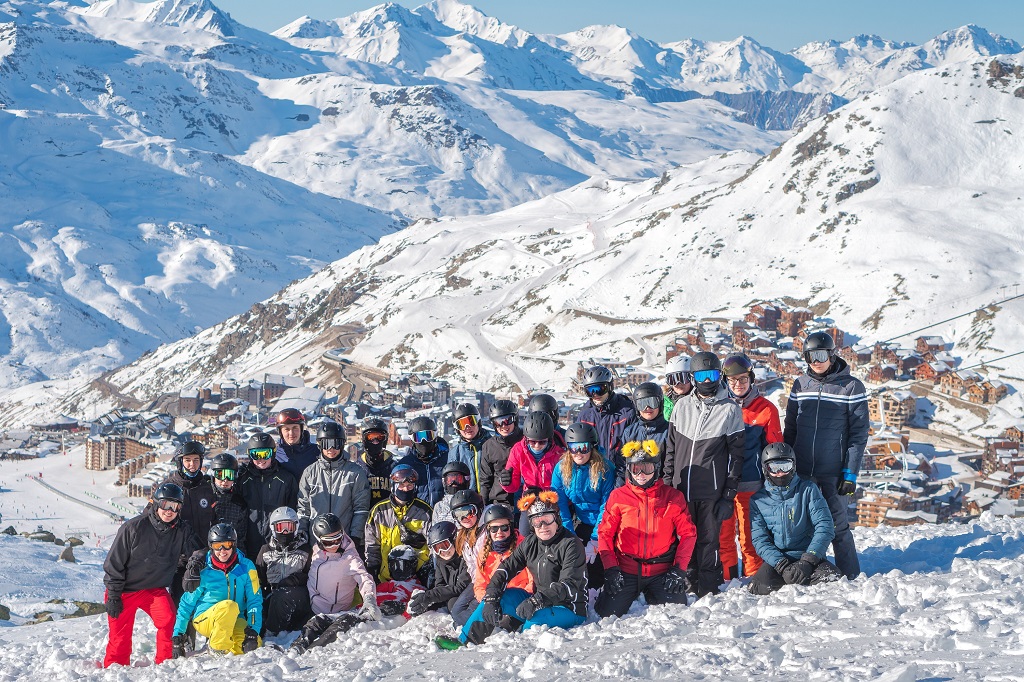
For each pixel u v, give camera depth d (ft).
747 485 36.40
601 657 24.13
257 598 37.40
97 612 57.77
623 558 34.42
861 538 48.16
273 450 41.47
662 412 38.11
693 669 20.93
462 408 42.68
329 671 28.68
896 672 17.29
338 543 38.40
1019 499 277.44
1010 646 19.22
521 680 22.97
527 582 34.22
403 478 40.04
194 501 40.70
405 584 39.83
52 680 34.71
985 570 28.71
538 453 38.75
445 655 29.53
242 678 29.32
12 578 62.90
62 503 434.30
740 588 35.09
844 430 35.42
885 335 505.25
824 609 26.91
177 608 39.73
